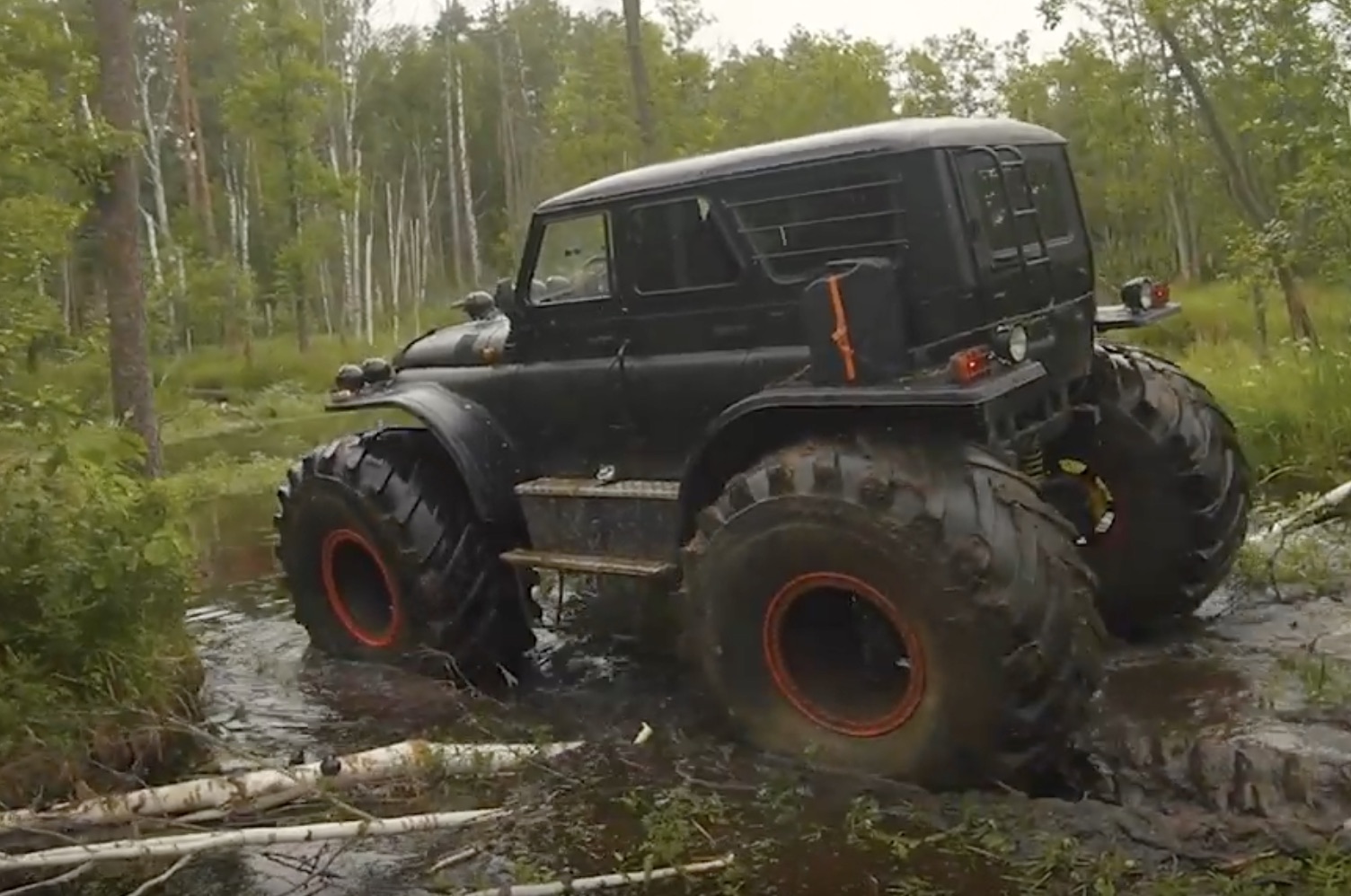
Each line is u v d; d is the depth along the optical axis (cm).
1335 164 952
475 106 4297
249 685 550
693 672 438
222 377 2447
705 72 2061
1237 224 1280
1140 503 500
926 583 371
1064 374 456
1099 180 2573
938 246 399
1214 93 1355
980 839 356
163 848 361
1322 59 969
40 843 388
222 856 383
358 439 575
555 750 445
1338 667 455
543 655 562
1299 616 521
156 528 492
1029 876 337
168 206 3859
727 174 441
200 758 466
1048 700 366
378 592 573
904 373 398
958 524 371
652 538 476
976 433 398
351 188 2738
